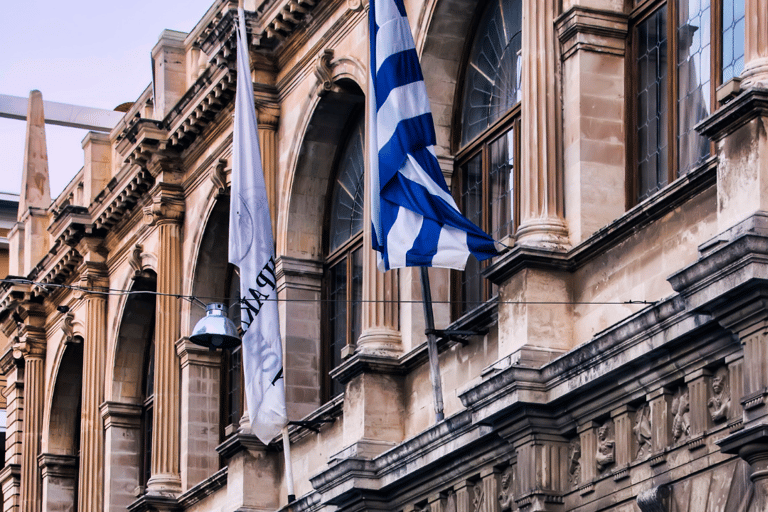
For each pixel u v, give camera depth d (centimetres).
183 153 5288
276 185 4650
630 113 3297
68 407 6588
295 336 4491
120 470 5744
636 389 2886
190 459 5069
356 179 4484
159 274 5275
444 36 3934
